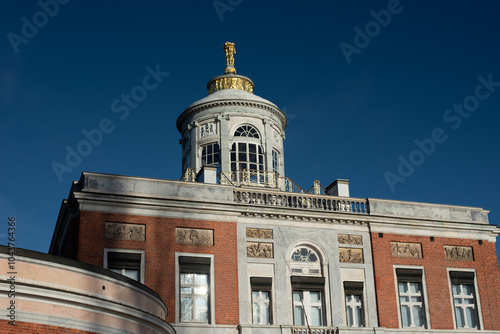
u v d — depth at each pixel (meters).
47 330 21.45
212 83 48.38
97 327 23.06
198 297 34.28
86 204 33.50
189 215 35.38
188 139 45.84
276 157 45.72
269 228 36.75
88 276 23.23
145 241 34.03
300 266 36.72
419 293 38.28
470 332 38.03
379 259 38.00
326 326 35.34
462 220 40.78
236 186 40.38
